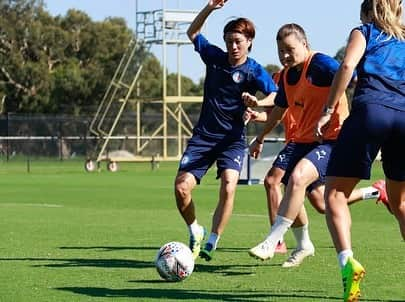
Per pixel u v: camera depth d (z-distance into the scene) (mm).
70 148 57812
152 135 56156
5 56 80750
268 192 10586
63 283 8922
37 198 24703
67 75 80562
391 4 7414
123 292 8367
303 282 8953
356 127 7172
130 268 10055
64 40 83125
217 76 10375
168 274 8906
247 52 10359
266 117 10367
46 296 8172
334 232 7316
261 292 8359
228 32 10273
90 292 8383
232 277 9312
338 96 7277
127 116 58906
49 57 83375
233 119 10359
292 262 10156
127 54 56281
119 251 11781
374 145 7195
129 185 31688
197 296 8141
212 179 36312
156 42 53938
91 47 84188
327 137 9414
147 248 12156
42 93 80875
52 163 56656
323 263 10391
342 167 7250
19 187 30375
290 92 9836
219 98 10344
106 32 84188
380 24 7379
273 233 9039
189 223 10570
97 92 81938
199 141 10406
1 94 79625
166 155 55219
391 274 9484
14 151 57281
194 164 10406
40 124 57500
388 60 7258
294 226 10102
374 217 18453
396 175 7508
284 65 9711
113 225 15945
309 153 9320
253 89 10398
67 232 14555
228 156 10344
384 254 11328
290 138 10492
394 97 7172
